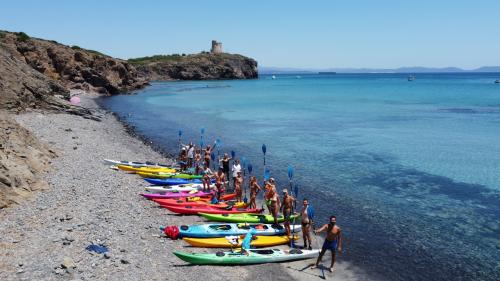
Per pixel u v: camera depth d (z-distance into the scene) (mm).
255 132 45094
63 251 13273
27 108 41594
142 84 124000
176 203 19766
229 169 28188
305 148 36281
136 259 13688
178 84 158375
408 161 31281
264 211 20375
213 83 171375
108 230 15586
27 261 12422
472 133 43625
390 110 67625
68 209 17062
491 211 20812
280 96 101375
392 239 17438
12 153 20078
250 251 15109
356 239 17391
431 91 119812
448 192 23906
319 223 19125
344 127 48969
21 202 16797
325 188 24609
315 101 86625
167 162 30078
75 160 25703
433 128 47500
